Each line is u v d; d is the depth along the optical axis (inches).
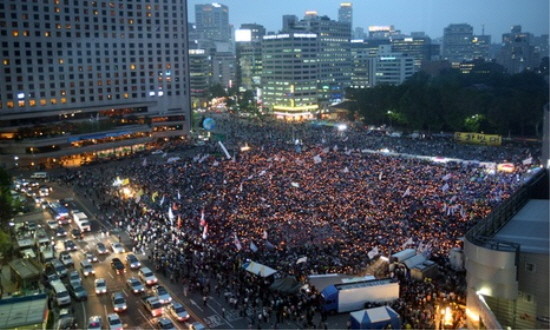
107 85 6594.5
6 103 5816.9
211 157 5265.8
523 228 1652.3
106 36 6520.7
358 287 2092.8
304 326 1993.1
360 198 3422.7
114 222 3484.3
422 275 2279.8
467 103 6845.5
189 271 2566.4
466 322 1648.6
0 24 5698.8
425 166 4473.4
